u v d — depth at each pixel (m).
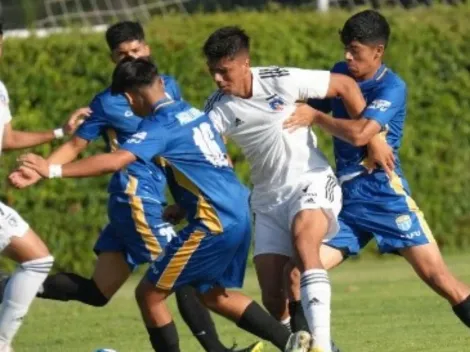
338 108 22.08
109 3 51.12
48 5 47.84
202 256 20.62
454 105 44.44
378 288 35.78
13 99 39.19
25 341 27.88
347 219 22.19
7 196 39.25
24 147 23.50
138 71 20.64
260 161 21.36
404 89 21.84
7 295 20.84
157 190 23.08
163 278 20.78
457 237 44.94
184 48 41.00
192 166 20.47
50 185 39.75
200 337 22.72
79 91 39.66
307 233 20.62
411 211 22.00
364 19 21.67
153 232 22.94
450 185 44.59
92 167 19.78
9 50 39.25
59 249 39.97
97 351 22.78
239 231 20.73
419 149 44.16
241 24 42.12
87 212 40.16
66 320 31.34
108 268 23.36
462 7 45.44
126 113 23.14
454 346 24.77
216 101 21.17
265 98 20.80
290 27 42.69
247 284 38.03
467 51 44.56
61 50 39.66
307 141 21.28
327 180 21.28
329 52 42.78
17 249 20.70
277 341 21.52
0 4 49.69
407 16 44.47
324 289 20.20
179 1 50.56
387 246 22.09
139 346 26.45
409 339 25.91
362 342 25.66
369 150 21.59
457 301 21.77
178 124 20.41
